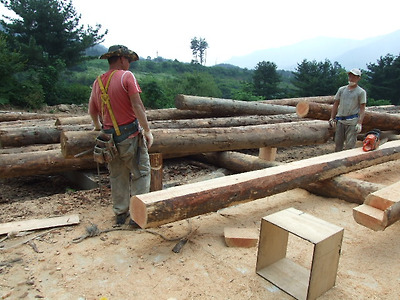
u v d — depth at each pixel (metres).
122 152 3.36
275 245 2.74
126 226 3.52
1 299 2.35
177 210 2.91
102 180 5.28
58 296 2.40
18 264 2.78
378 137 5.12
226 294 2.44
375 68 26.42
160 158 4.17
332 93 25.44
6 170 4.98
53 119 8.59
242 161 6.02
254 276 2.66
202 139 5.19
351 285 2.58
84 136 3.95
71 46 21.45
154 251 3.01
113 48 3.33
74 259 2.86
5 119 9.62
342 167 4.50
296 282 2.57
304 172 4.02
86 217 3.74
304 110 6.37
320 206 4.14
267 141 5.74
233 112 8.30
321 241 2.23
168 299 2.38
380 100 24.33
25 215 3.79
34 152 5.32
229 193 3.27
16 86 16.91
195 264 2.82
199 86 25.30
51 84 18.83
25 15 19.92
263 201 4.30
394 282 2.63
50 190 5.80
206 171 6.27
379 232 3.44
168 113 7.79
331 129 6.85
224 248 3.08
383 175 5.39
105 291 2.46
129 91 3.19
